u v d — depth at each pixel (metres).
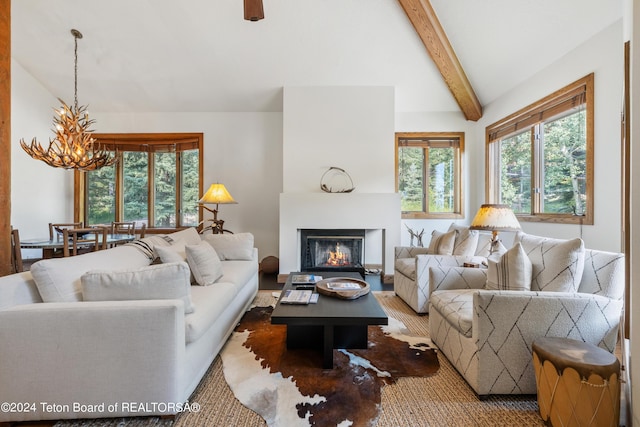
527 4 2.87
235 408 1.57
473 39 3.57
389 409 1.57
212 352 1.96
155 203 5.40
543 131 3.43
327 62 4.14
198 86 4.61
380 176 4.52
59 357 1.44
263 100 4.88
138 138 5.24
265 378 1.83
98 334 1.44
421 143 5.06
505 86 3.99
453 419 1.50
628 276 1.58
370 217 4.39
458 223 5.00
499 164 4.40
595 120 2.65
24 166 4.48
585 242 2.75
